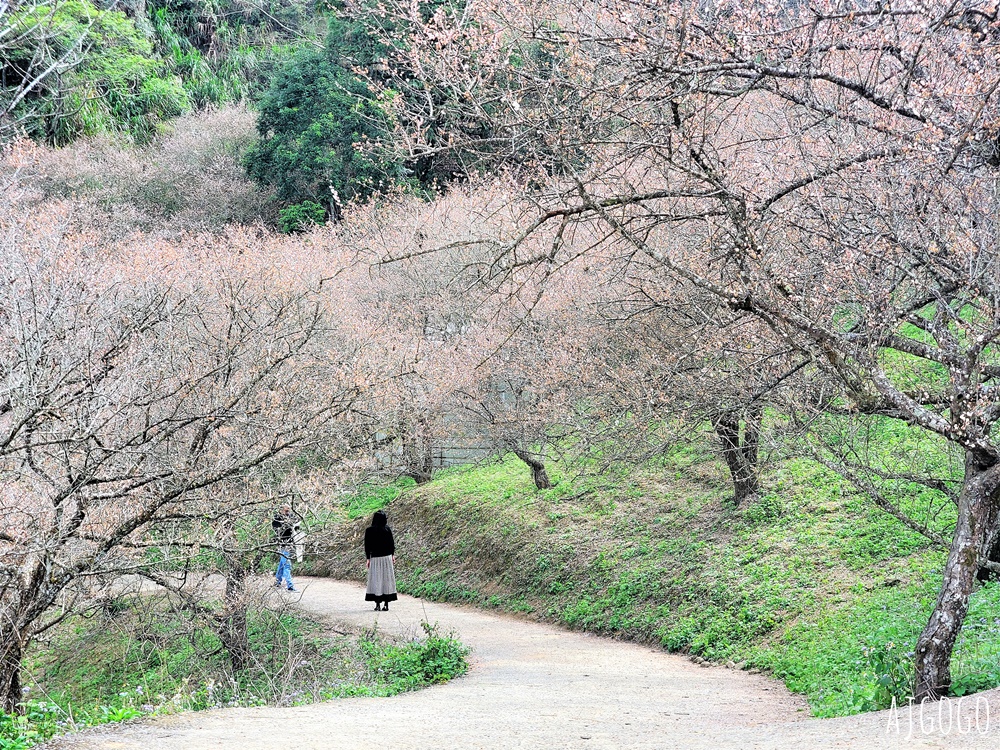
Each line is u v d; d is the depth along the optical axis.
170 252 24.25
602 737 7.53
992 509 7.89
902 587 13.36
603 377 15.43
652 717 8.98
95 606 10.89
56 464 9.79
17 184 27.27
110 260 19.69
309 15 61.41
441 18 8.58
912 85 8.09
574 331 17.23
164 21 56.22
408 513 26.73
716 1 7.76
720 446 16.83
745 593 15.36
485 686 11.74
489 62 8.33
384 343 22.25
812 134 9.23
